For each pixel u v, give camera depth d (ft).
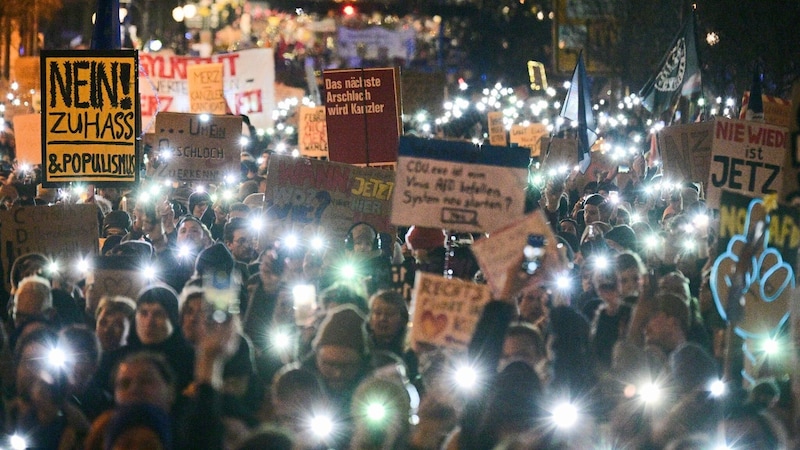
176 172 45.80
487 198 25.27
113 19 40.32
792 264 22.93
